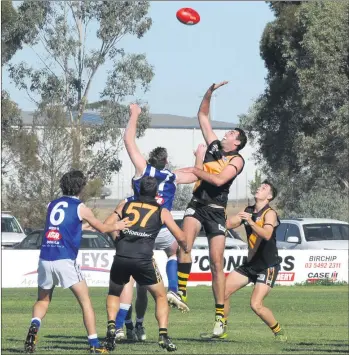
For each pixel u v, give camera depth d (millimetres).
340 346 31469
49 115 129375
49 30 135875
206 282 73125
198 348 29312
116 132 137875
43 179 128375
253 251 32438
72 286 26781
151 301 59906
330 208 125562
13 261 71000
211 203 31172
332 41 131875
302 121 148000
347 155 133875
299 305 56438
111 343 27719
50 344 30875
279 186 149875
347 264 76812
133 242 27469
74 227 26688
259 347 30141
